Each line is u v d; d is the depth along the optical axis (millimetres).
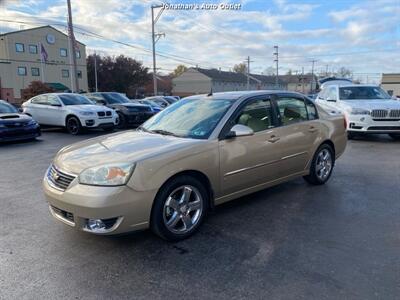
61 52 54094
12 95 49250
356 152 8234
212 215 4180
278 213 4230
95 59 57906
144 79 64125
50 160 7664
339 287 2660
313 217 4098
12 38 48500
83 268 2994
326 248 3303
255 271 2910
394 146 9094
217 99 4465
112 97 15391
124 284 2754
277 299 2529
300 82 91188
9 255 3227
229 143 3881
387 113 9375
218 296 2580
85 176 3133
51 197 3320
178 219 3484
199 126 4031
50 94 13148
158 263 3068
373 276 2803
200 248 3342
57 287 2713
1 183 5727
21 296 2596
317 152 5238
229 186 3955
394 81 56656
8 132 9781
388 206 4457
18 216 4211
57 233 3703
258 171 4262
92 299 2562
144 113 14531
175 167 3371
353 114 9656
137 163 3176
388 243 3400
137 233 3680
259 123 4363
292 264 3012
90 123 12195
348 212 4250
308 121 5094
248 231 3719
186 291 2648
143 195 3166
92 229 3117
